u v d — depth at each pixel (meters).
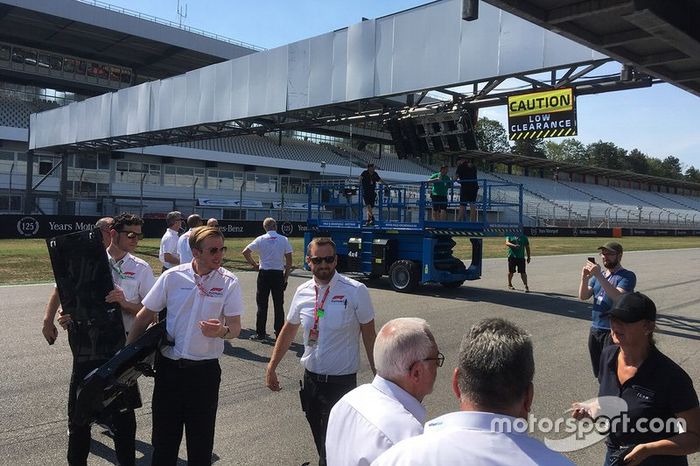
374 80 14.81
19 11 40.09
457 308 10.80
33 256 18.44
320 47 16.38
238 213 49.72
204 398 3.30
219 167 53.22
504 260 22.19
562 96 12.09
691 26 6.50
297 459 4.06
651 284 15.60
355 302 3.41
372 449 1.95
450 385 5.85
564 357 7.22
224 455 4.11
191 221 8.02
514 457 1.48
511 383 1.56
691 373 6.71
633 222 61.78
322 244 3.43
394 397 2.11
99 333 3.62
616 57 7.78
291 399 5.34
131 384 3.36
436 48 13.45
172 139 24.08
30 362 6.34
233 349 7.22
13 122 44.97
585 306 11.38
